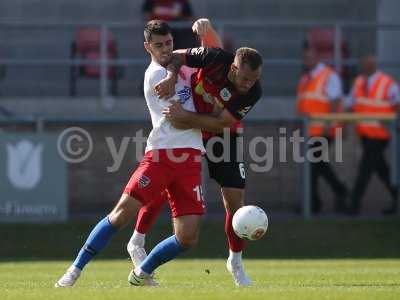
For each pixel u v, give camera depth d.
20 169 52.00
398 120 54.97
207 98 28.16
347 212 55.19
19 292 25.53
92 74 63.38
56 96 63.47
